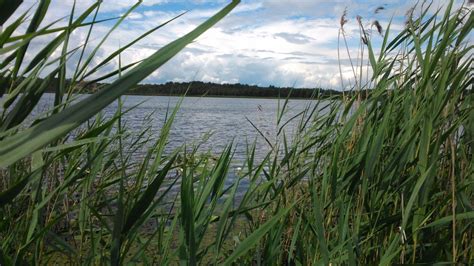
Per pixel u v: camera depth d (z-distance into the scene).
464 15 2.38
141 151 2.86
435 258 2.11
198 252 2.19
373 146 2.02
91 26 1.35
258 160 5.38
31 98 1.18
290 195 2.86
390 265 2.03
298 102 3.36
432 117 1.93
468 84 2.44
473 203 2.31
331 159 2.49
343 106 2.93
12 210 1.88
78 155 2.21
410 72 2.59
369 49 2.70
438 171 2.52
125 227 1.54
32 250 1.99
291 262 2.62
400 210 2.24
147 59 0.72
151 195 1.50
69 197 2.35
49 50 1.22
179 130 12.80
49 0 1.11
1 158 0.62
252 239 1.73
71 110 0.65
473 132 2.24
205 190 1.94
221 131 12.72
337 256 2.16
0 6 0.78
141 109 13.55
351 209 2.42
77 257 1.94
